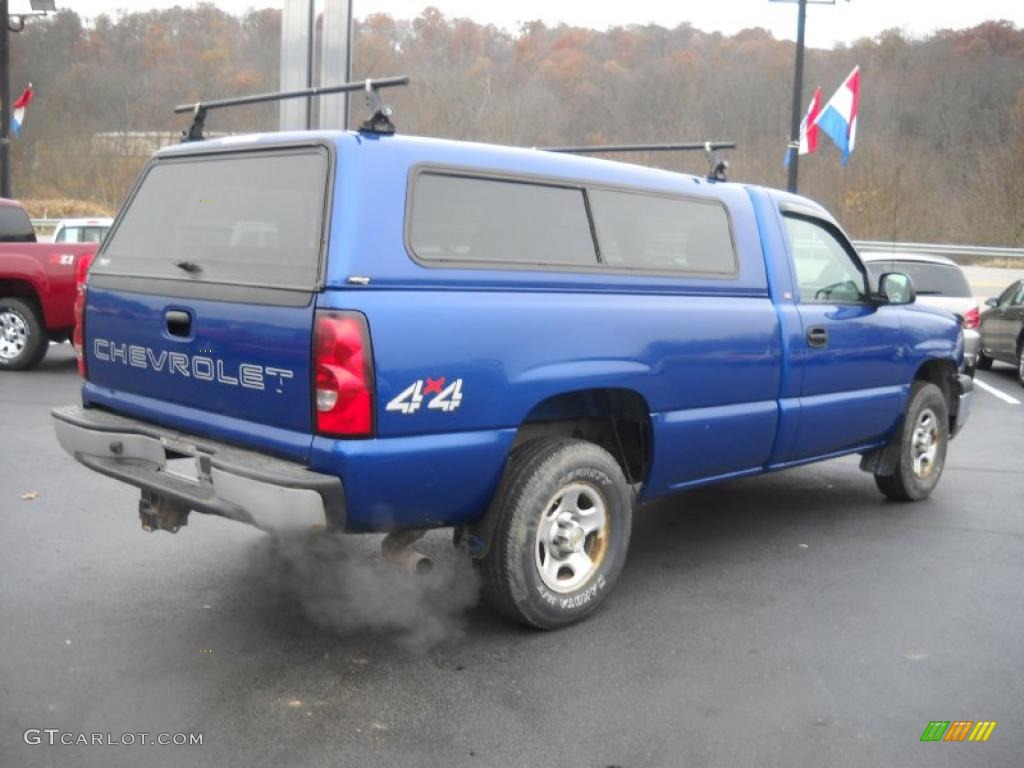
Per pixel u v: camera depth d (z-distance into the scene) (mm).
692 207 5062
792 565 5445
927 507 6727
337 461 3637
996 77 51781
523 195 4305
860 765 3361
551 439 4457
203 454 4008
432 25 51000
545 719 3633
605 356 4418
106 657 4047
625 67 52625
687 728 3590
